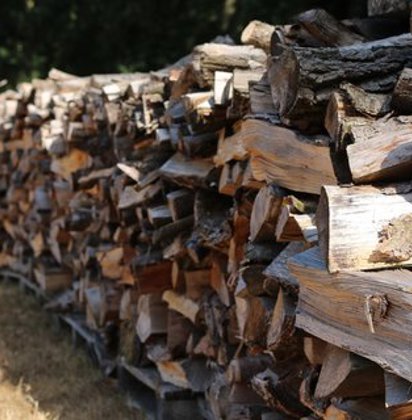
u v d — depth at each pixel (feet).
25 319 41.27
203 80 20.43
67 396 28.81
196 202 21.71
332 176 14.14
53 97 39.45
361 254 12.21
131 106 27.14
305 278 13.29
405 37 14.87
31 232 44.78
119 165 26.22
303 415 16.80
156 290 25.35
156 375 26.48
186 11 93.66
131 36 96.58
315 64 14.20
